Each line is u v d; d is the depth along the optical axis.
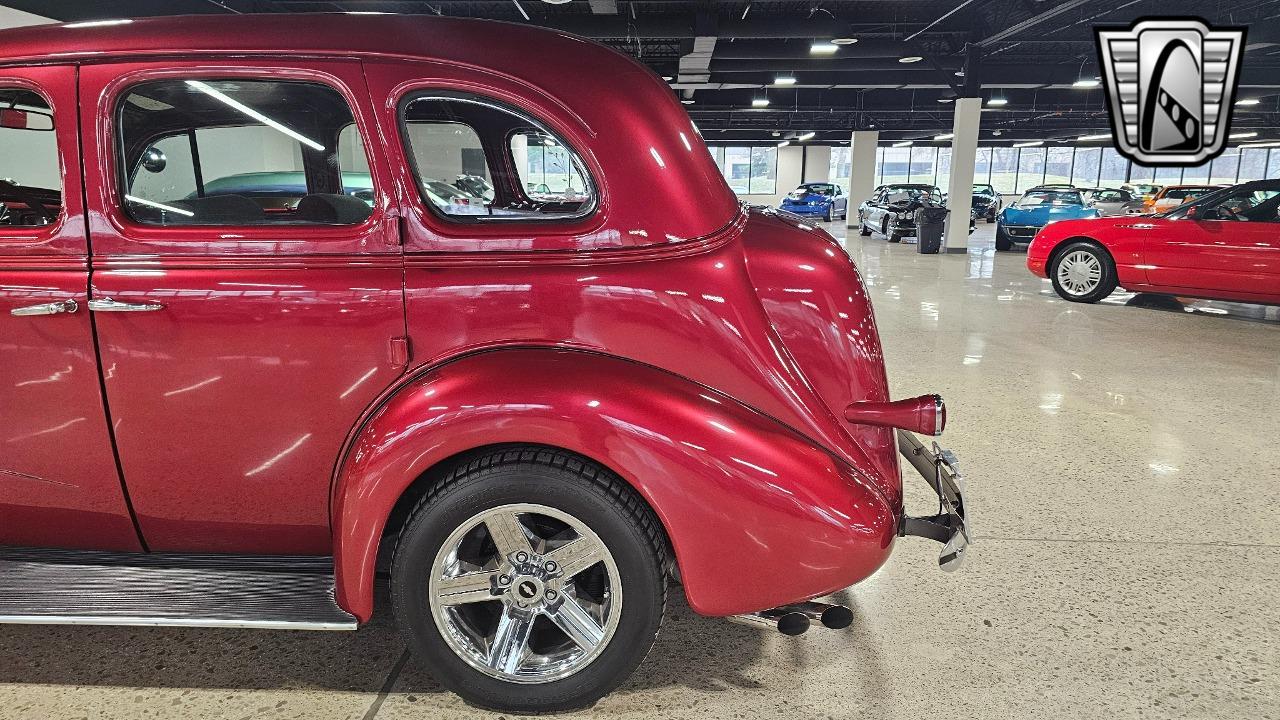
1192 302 8.01
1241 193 6.89
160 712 1.77
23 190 1.72
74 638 2.05
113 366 1.70
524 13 13.34
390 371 1.67
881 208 18.41
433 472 1.69
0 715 1.75
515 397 1.55
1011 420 4.00
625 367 1.62
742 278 1.69
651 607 1.65
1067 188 15.02
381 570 1.91
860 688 1.88
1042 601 2.29
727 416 1.61
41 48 1.66
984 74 18.95
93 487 1.80
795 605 1.82
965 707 1.82
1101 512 2.90
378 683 1.88
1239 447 3.59
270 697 1.83
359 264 1.64
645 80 1.74
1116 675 1.94
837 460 1.72
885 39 16.11
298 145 1.83
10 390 1.73
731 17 13.98
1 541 1.95
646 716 1.77
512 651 1.70
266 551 1.92
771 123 30.34
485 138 1.73
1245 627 2.15
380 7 11.86
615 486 1.60
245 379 1.69
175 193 1.76
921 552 2.60
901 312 7.41
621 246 1.63
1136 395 4.46
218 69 1.63
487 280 1.64
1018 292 8.87
